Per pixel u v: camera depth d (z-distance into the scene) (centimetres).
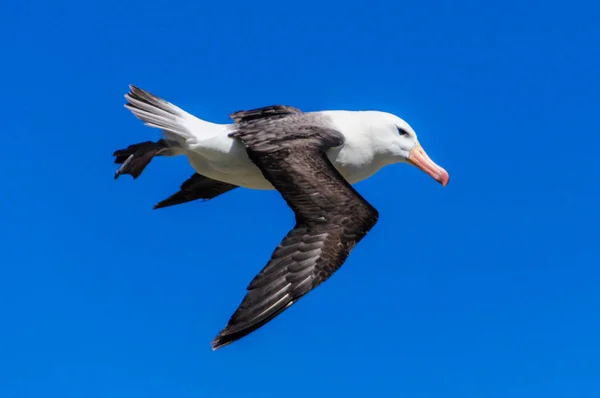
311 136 1345
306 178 1248
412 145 1462
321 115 1416
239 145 1359
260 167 1291
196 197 1539
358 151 1411
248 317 1113
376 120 1431
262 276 1138
